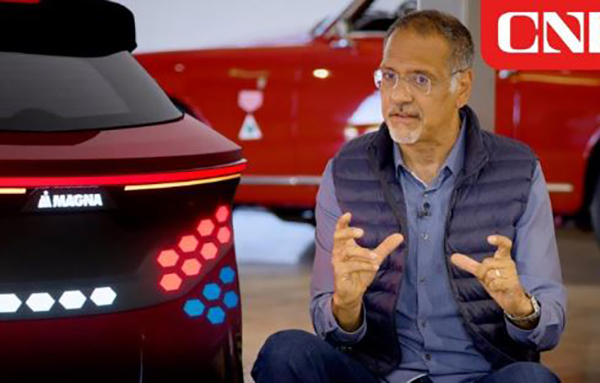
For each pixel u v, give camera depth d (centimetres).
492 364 349
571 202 870
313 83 853
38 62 344
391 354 352
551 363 594
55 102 336
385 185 352
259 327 664
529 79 859
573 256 912
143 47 1287
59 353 308
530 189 351
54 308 307
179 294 320
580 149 861
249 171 872
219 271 328
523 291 327
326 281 360
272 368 339
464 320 346
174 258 320
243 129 870
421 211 350
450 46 335
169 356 319
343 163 361
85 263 309
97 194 309
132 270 314
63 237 308
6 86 335
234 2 1269
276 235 1010
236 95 871
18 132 322
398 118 336
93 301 310
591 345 630
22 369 306
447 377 352
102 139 324
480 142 348
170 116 356
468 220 347
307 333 349
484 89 534
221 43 1279
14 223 304
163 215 318
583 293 771
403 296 353
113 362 312
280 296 752
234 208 911
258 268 853
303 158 857
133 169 313
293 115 857
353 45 853
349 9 866
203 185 326
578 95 858
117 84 353
